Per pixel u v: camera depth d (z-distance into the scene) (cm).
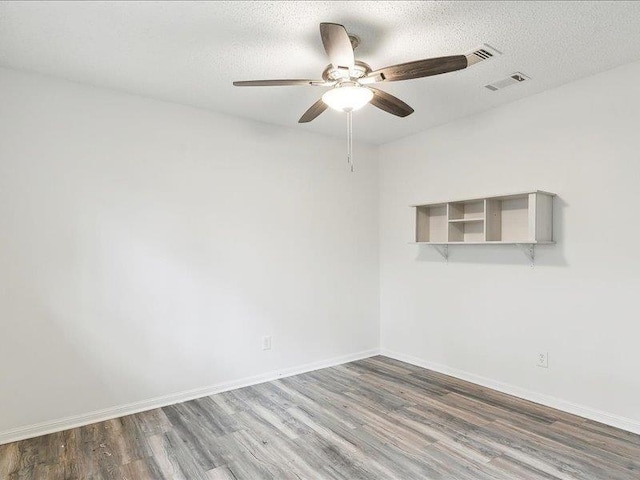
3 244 258
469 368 366
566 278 296
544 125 310
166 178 320
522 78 286
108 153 296
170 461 233
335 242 423
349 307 434
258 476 217
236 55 248
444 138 388
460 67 207
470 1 195
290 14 205
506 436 259
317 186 410
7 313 258
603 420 276
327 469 223
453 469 222
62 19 208
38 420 267
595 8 200
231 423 281
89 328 286
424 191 408
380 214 459
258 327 368
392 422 280
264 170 373
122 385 298
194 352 331
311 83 228
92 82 286
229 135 353
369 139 438
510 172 332
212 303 341
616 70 270
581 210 288
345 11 202
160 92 304
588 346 285
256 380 365
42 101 272
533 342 317
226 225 350
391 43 234
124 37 227
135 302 305
